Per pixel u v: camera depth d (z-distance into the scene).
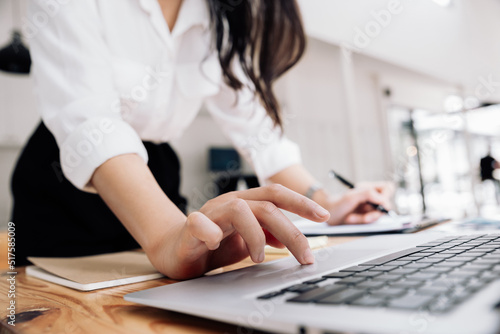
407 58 4.35
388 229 0.71
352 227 0.82
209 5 0.88
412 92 5.48
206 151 4.93
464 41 5.21
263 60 0.98
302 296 0.27
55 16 0.64
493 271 0.28
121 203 0.53
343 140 4.60
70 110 0.59
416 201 5.26
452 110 5.57
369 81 4.95
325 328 0.21
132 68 0.75
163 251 0.46
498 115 5.75
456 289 0.25
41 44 0.65
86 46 0.63
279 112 1.01
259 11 0.95
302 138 4.29
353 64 4.57
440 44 4.83
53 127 0.62
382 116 5.03
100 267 0.58
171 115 0.92
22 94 3.66
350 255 0.45
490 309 0.21
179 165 1.11
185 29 0.83
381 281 0.29
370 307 0.23
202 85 0.89
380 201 0.90
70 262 0.64
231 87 0.94
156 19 0.76
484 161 5.95
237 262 0.51
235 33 0.91
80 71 0.62
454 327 0.19
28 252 0.84
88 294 0.44
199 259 0.45
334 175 1.04
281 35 0.98
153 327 0.30
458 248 0.41
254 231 0.43
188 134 4.82
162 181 0.97
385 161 4.97
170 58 0.81
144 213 0.51
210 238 0.39
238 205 0.44
